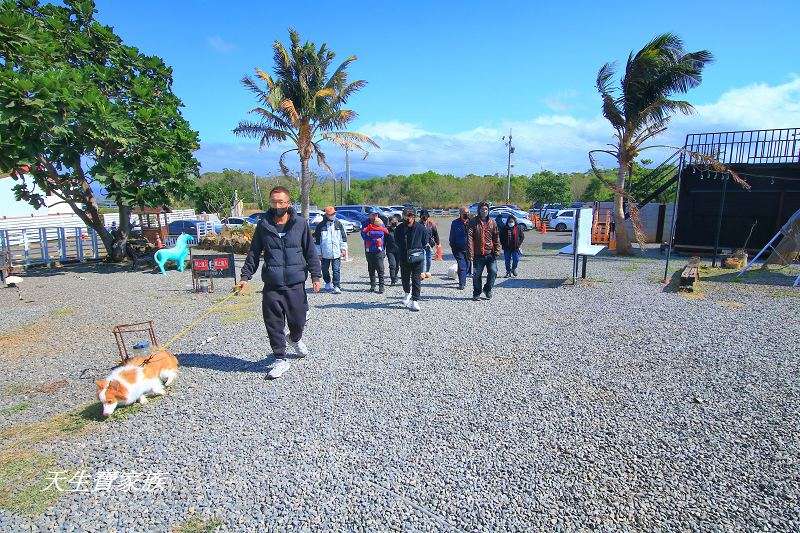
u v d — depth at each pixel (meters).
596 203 19.69
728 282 9.96
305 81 19.64
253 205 51.19
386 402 4.24
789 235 10.83
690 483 3.03
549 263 13.55
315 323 6.86
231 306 8.16
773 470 3.15
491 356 5.40
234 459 3.37
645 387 4.50
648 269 12.20
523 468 3.22
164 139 13.41
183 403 4.26
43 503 2.92
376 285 9.88
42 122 10.96
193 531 2.68
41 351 5.88
